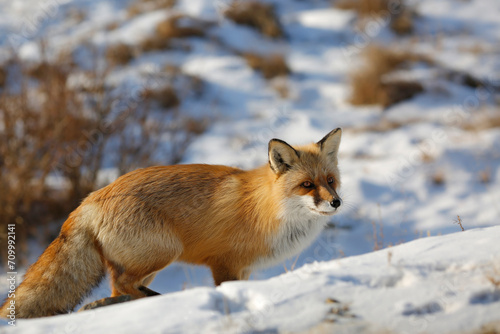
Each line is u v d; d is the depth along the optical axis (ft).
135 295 25.61
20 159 52.60
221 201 27.09
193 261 28.37
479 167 57.52
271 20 105.19
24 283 25.82
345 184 55.57
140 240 25.82
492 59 91.40
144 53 91.91
